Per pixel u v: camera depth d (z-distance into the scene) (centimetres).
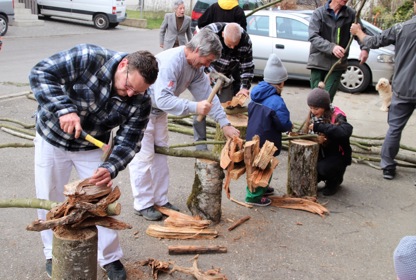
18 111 719
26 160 545
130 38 1642
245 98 530
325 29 577
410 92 501
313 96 464
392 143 527
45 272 341
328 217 444
